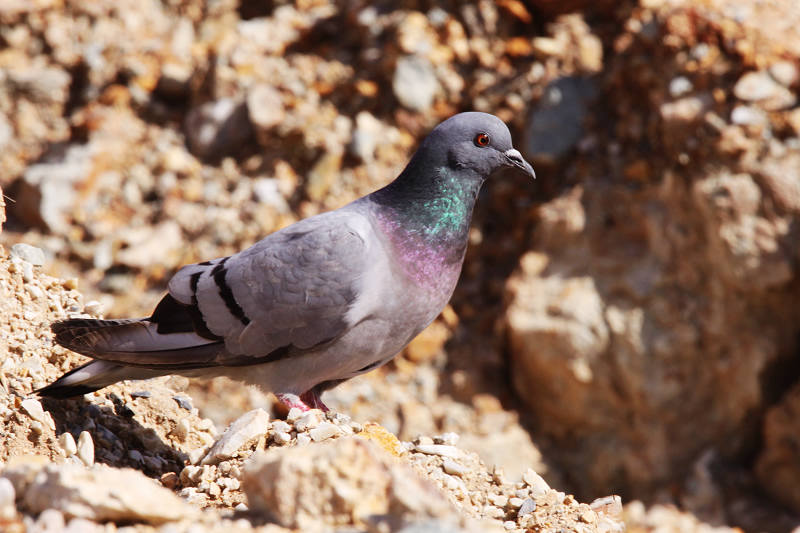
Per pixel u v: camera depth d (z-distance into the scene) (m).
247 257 7.43
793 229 12.70
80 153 15.66
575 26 15.82
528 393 13.61
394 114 15.63
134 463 7.08
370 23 16.53
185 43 17.09
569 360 13.10
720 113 13.62
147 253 14.66
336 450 4.68
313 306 7.25
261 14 17.69
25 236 14.94
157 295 14.38
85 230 14.99
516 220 14.84
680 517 12.32
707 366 13.10
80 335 6.90
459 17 16.30
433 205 7.55
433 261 7.52
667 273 13.41
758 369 12.80
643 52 14.73
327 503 4.59
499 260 14.70
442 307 7.80
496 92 15.56
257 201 15.04
